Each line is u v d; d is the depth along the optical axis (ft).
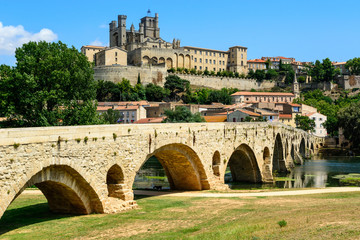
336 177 310.45
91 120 248.73
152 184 259.19
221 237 100.83
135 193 204.74
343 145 566.77
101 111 586.45
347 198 170.71
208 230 114.11
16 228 120.98
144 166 375.45
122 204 145.38
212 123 215.92
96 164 131.95
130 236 110.63
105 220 129.18
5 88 225.76
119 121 591.78
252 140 268.21
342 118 511.40
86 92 258.37
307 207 145.48
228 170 361.92
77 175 125.70
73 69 250.57
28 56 237.25
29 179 105.91
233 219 130.52
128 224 124.88
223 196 188.85
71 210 140.67
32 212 146.41
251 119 467.52
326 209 134.51
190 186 216.74
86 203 136.26
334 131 625.41
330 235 90.38
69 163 119.55
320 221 107.96
